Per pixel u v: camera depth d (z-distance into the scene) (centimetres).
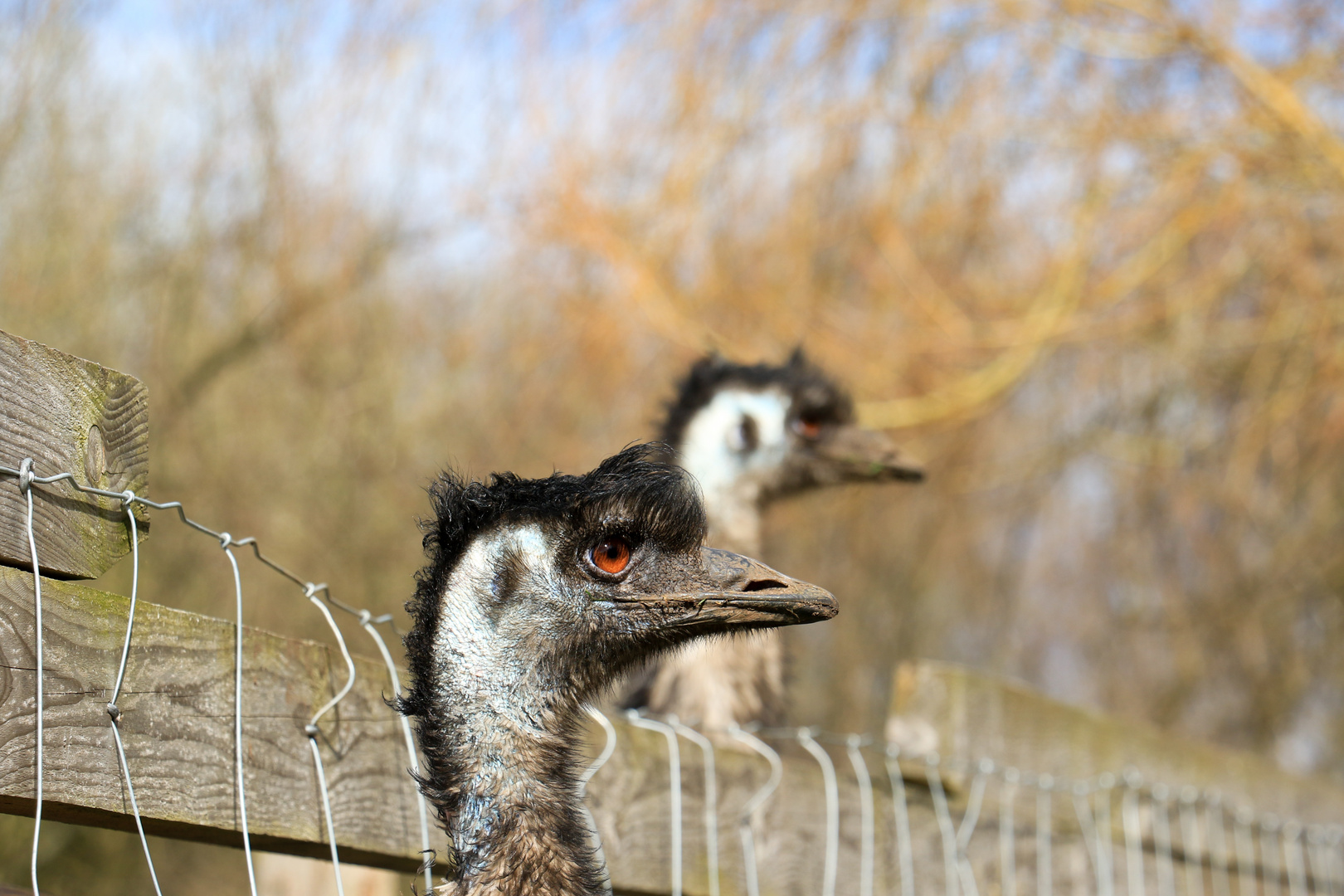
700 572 532
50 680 403
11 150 1725
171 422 1878
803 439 1065
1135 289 1591
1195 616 2327
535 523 527
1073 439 2056
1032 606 2850
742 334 1598
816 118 1688
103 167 1867
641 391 1814
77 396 418
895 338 1567
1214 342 1727
